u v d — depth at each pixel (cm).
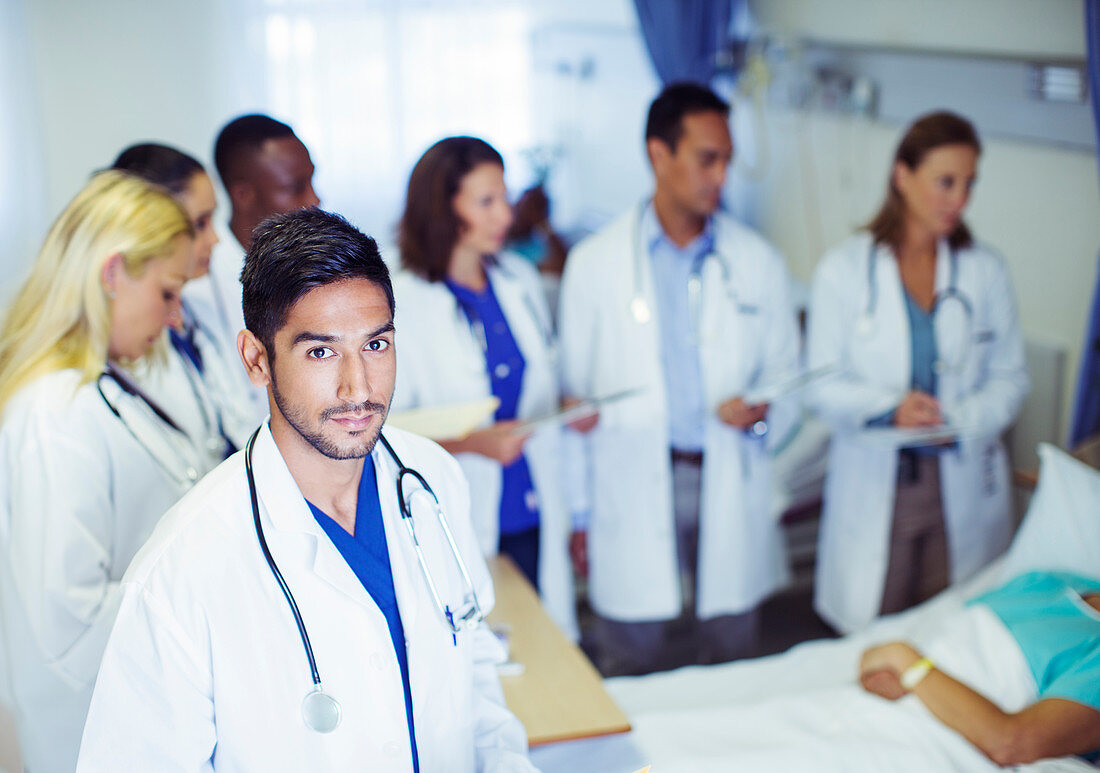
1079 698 159
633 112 399
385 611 106
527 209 394
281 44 398
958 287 242
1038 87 248
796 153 350
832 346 253
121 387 146
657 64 353
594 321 246
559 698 165
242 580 98
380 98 418
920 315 244
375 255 96
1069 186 250
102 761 94
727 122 227
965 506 247
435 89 427
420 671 106
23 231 315
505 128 443
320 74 407
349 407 94
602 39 414
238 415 181
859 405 242
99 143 356
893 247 245
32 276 144
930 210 233
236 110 374
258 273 93
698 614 257
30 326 142
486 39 428
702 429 246
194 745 97
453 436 180
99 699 95
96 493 138
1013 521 270
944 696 168
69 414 137
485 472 219
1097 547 196
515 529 230
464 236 210
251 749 99
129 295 145
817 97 332
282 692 99
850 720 172
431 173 205
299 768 100
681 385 246
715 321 241
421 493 109
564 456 252
